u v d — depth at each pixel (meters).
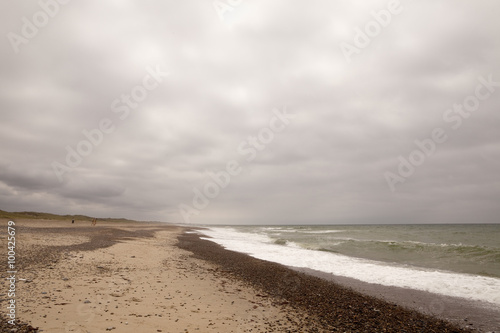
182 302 8.54
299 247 29.89
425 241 36.91
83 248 17.36
